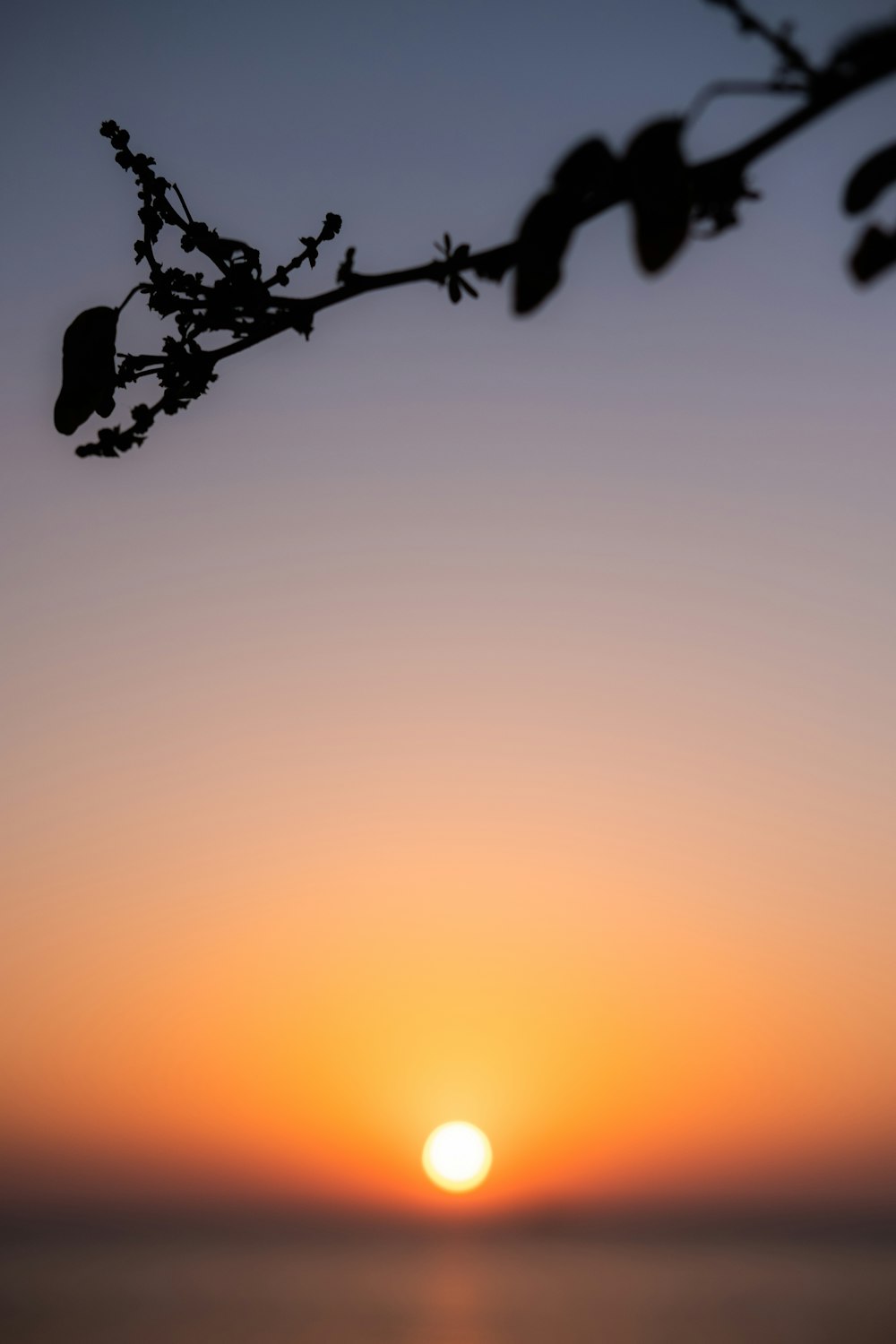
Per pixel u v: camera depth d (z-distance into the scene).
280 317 1.34
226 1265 124.31
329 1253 157.62
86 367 1.36
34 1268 114.31
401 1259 149.25
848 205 0.97
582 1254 159.88
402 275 1.23
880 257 0.96
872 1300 73.00
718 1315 62.06
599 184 0.97
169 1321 56.94
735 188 0.96
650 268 0.91
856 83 0.90
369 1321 59.00
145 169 1.42
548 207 0.98
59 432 1.35
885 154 0.96
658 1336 51.00
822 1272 115.56
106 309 1.38
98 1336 50.16
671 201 0.92
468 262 1.19
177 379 1.37
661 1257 152.88
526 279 0.97
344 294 1.28
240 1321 57.59
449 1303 73.19
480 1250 170.12
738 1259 150.88
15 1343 48.06
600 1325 56.53
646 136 0.93
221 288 1.38
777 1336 50.41
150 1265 120.44
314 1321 58.50
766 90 0.92
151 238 1.40
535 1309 68.31
